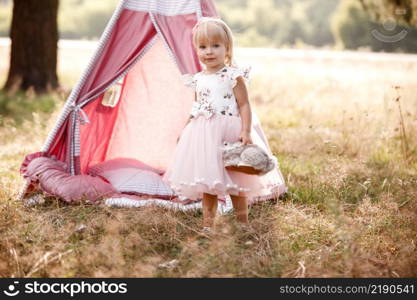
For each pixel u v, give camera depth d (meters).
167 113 5.49
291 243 3.73
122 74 4.63
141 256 3.55
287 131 7.69
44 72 11.18
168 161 5.56
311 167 5.81
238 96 3.85
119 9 4.60
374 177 5.40
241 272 3.30
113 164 5.17
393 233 3.89
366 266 3.34
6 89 11.09
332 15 33.59
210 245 3.47
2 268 3.31
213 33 3.82
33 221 4.00
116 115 5.34
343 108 8.99
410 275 3.35
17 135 6.95
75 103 4.57
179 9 4.69
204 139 3.73
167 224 3.98
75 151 4.59
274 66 15.53
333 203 3.59
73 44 23.45
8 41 22.47
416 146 6.28
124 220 3.98
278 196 4.54
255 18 35.03
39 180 4.46
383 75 13.66
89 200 4.38
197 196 3.85
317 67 15.91
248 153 3.53
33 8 10.97
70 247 3.65
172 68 5.36
